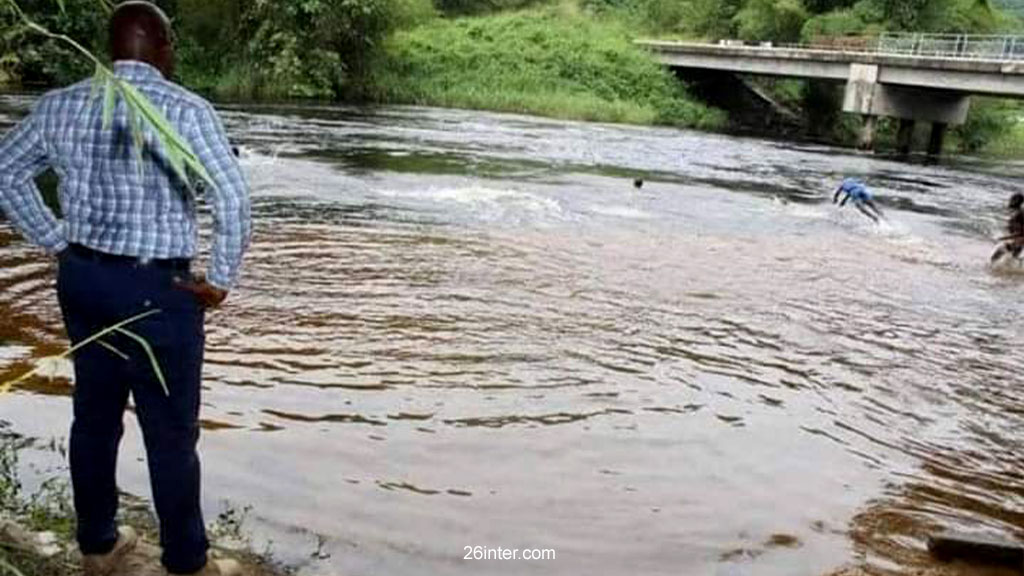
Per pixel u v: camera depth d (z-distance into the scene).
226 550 3.08
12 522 2.94
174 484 2.56
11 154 2.36
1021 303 8.34
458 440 4.28
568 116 33.22
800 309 7.44
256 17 30.84
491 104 33.03
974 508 3.96
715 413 4.90
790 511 3.80
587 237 10.01
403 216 10.45
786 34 42.38
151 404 2.47
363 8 31.34
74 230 2.37
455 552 3.27
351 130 20.89
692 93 39.09
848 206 14.62
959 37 29.84
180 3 30.03
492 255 8.58
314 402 4.62
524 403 4.82
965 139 39.88
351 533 3.33
